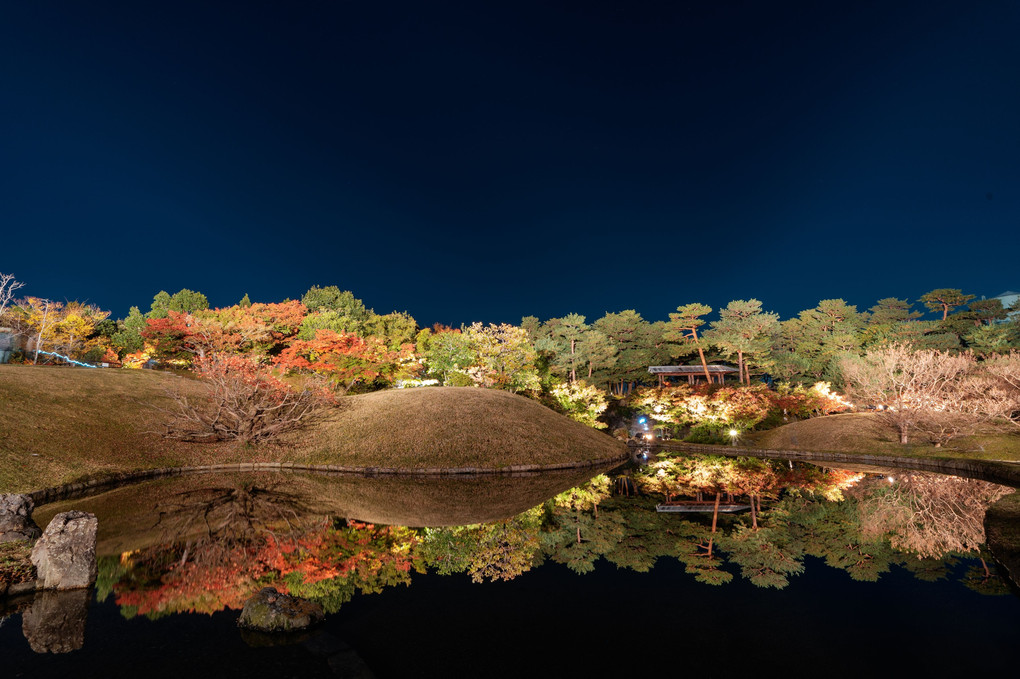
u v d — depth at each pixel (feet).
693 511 52.44
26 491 52.01
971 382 95.25
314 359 138.31
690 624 24.85
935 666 20.84
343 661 20.01
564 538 41.24
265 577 30.25
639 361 220.23
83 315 162.81
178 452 77.51
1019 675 19.95
